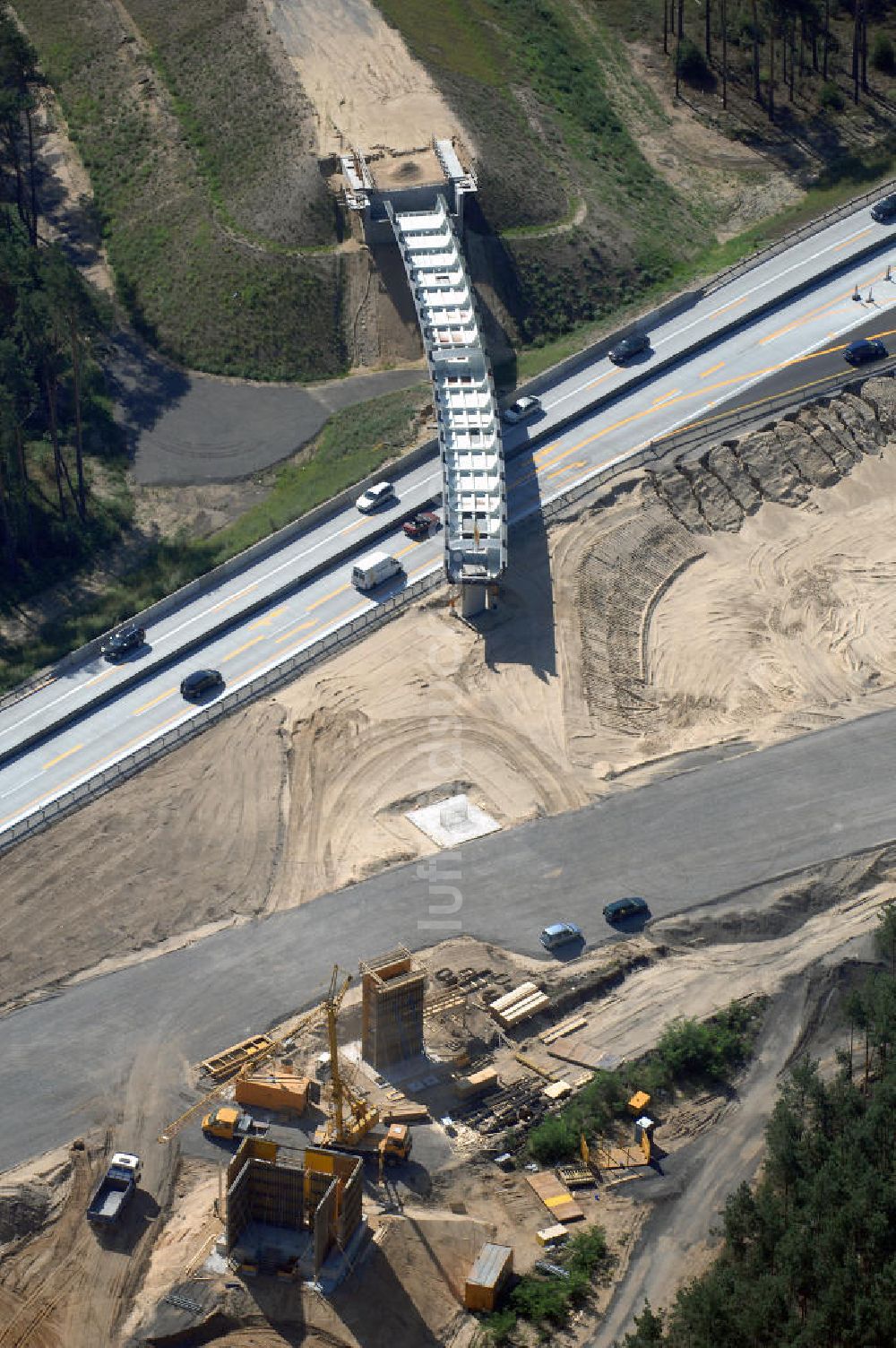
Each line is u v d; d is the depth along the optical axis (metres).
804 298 152.62
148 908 102.06
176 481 140.75
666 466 135.00
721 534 132.62
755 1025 94.25
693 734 116.31
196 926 100.88
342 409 145.38
